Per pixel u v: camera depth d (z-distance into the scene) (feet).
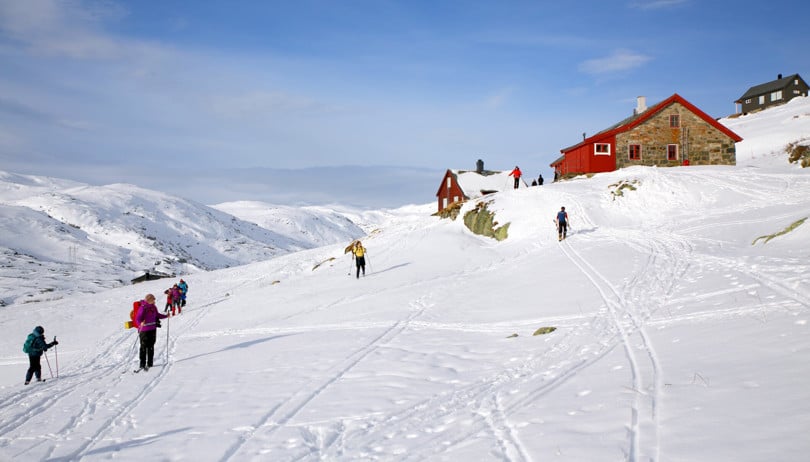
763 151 169.99
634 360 25.77
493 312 49.06
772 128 198.70
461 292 62.95
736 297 33.99
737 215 74.84
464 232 120.78
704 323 29.89
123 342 67.82
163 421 26.89
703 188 93.76
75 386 40.75
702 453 14.52
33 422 30.27
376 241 131.44
